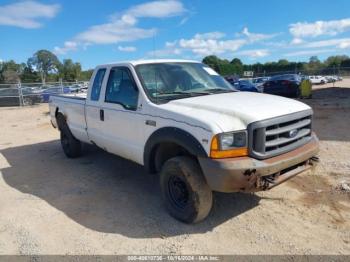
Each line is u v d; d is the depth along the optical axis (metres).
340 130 8.74
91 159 6.91
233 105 3.88
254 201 4.52
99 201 4.78
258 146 3.54
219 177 3.42
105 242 3.70
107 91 5.24
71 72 80.69
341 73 47.53
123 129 4.82
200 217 3.88
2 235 3.95
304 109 4.11
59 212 4.49
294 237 3.63
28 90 22.91
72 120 6.46
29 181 5.80
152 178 5.63
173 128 3.86
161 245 3.59
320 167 5.72
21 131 11.34
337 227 3.79
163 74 4.77
